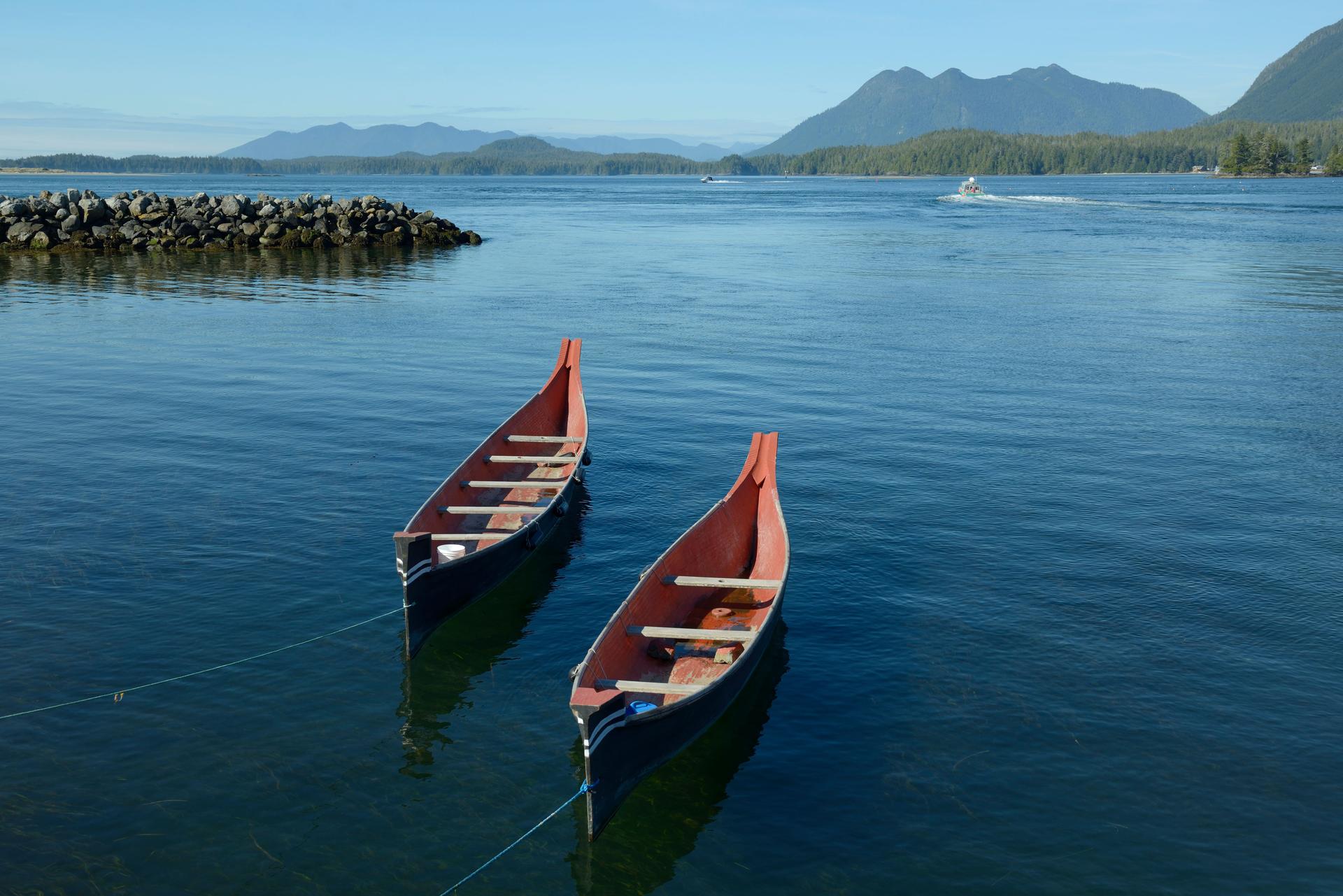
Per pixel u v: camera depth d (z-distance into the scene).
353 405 24.73
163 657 12.58
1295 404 25.22
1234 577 15.04
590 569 15.54
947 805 10.08
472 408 24.52
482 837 9.63
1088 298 44.69
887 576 15.19
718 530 14.95
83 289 46.16
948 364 30.25
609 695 9.53
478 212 121.44
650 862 9.38
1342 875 9.11
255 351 31.58
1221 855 9.37
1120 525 17.08
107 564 15.17
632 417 24.12
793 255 65.44
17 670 12.16
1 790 10.04
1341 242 72.06
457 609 13.80
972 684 12.23
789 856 9.45
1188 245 70.81
